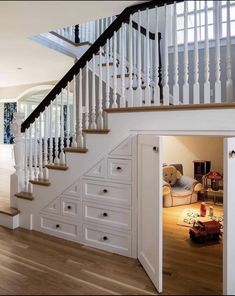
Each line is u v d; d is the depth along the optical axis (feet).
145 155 7.74
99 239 9.31
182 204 14.51
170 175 15.26
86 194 9.53
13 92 26.11
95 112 9.87
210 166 15.88
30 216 11.02
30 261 8.39
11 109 38.19
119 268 7.97
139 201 8.29
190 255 8.76
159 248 6.74
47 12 8.43
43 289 6.91
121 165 8.74
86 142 9.46
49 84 23.40
